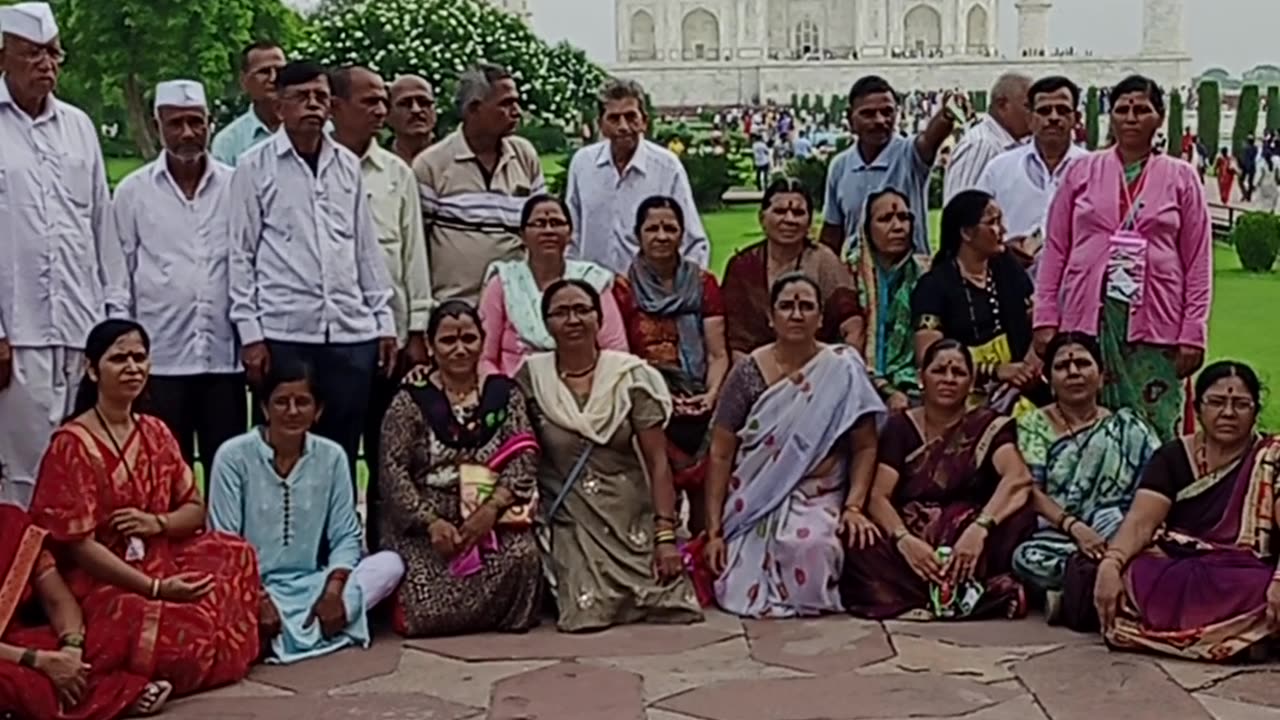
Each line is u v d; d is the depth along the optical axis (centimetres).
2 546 522
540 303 658
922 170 769
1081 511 623
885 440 639
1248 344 1298
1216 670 547
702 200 2631
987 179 761
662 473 634
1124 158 651
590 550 616
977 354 673
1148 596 566
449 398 619
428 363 655
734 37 7912
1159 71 6850
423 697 530
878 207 693
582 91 3027
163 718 510
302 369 598
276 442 600
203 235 649
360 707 520
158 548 553
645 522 630
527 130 3019
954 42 8000
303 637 577
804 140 3566
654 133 3161
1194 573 563
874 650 575
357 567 599
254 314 635
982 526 614
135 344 550
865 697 524
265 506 597
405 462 612
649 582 618
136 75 3978
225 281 650
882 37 7856
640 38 8062
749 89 6988
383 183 671
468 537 598
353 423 650
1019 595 610
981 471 632
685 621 615
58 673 498
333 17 2433
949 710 511
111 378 545
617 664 562
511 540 606
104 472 542
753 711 512
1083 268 653
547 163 2855
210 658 531
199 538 567
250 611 556
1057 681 536
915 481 635
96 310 630
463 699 527
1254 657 554
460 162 699
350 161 648
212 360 650
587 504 623
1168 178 644
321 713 515
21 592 517
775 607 622
